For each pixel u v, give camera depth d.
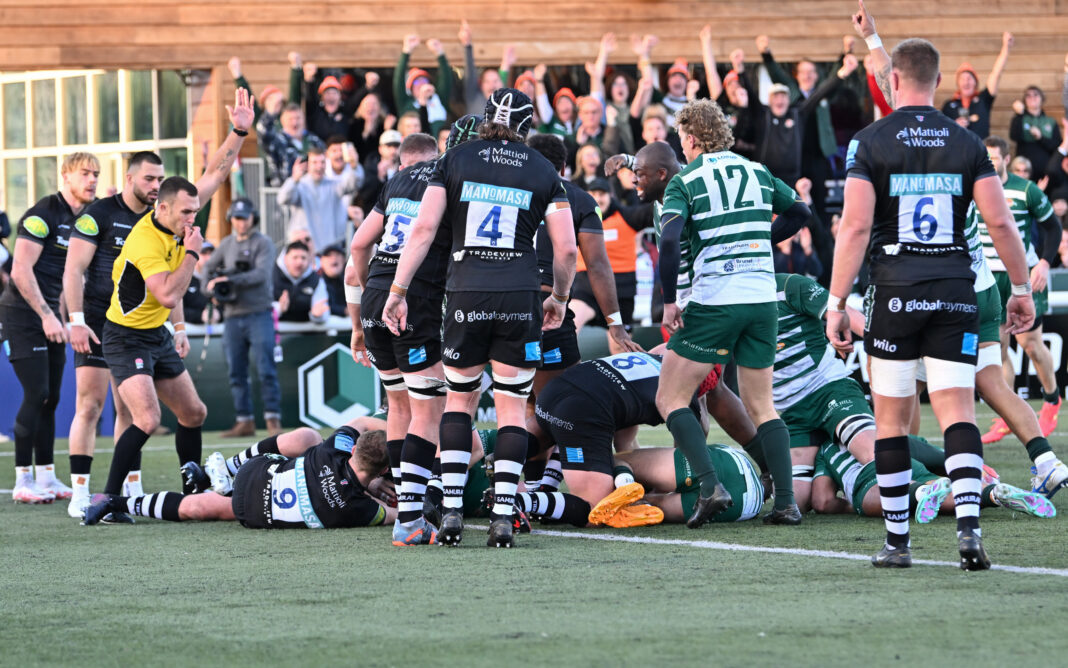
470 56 52.78
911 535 19.27
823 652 11.98
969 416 15.96
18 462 27.59
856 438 22.06
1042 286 30.47
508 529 18.80
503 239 18.20
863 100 56.94
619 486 21.00
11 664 12.22
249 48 57.91
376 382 45.22
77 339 24.39
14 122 60.31
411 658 12.03
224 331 42.34
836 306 16.27
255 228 43.00
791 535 19.72
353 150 48.19
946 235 15.83
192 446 25.03
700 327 20.25
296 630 13.34
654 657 11.89
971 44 62.91
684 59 60.62
